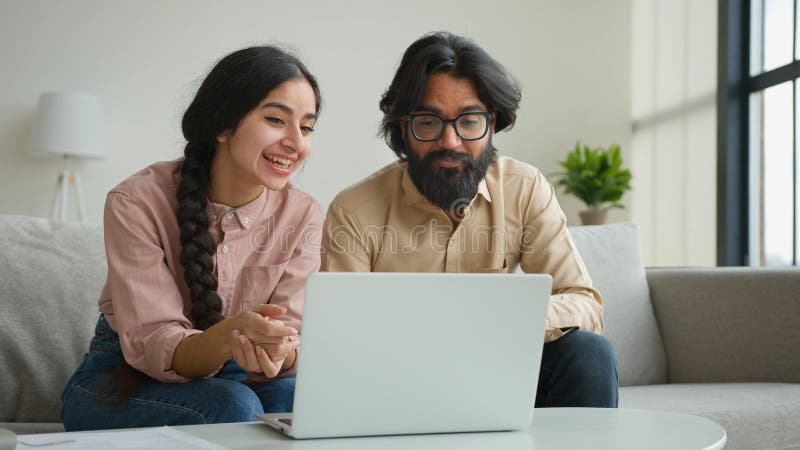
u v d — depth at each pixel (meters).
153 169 1.57
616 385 1.54
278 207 1.65
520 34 5.48
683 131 4.80
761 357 2.27
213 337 1.24
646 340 2.39
